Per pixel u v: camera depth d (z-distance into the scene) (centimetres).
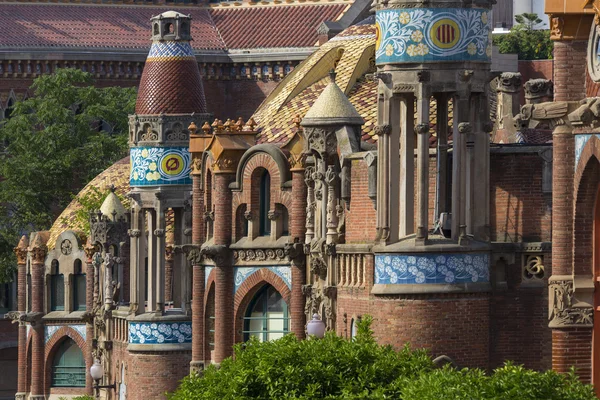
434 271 9869
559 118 8950
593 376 8988
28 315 18212
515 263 10100
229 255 12725
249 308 12675
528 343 10094
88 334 17225
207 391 9419
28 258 18425
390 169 9975
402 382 8631
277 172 12388
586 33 8906
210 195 13088
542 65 14800
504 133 11962
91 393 17162
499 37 19975
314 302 11444
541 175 10112
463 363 9906
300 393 9012
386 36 9938
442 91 9888
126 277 16662
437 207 10188
